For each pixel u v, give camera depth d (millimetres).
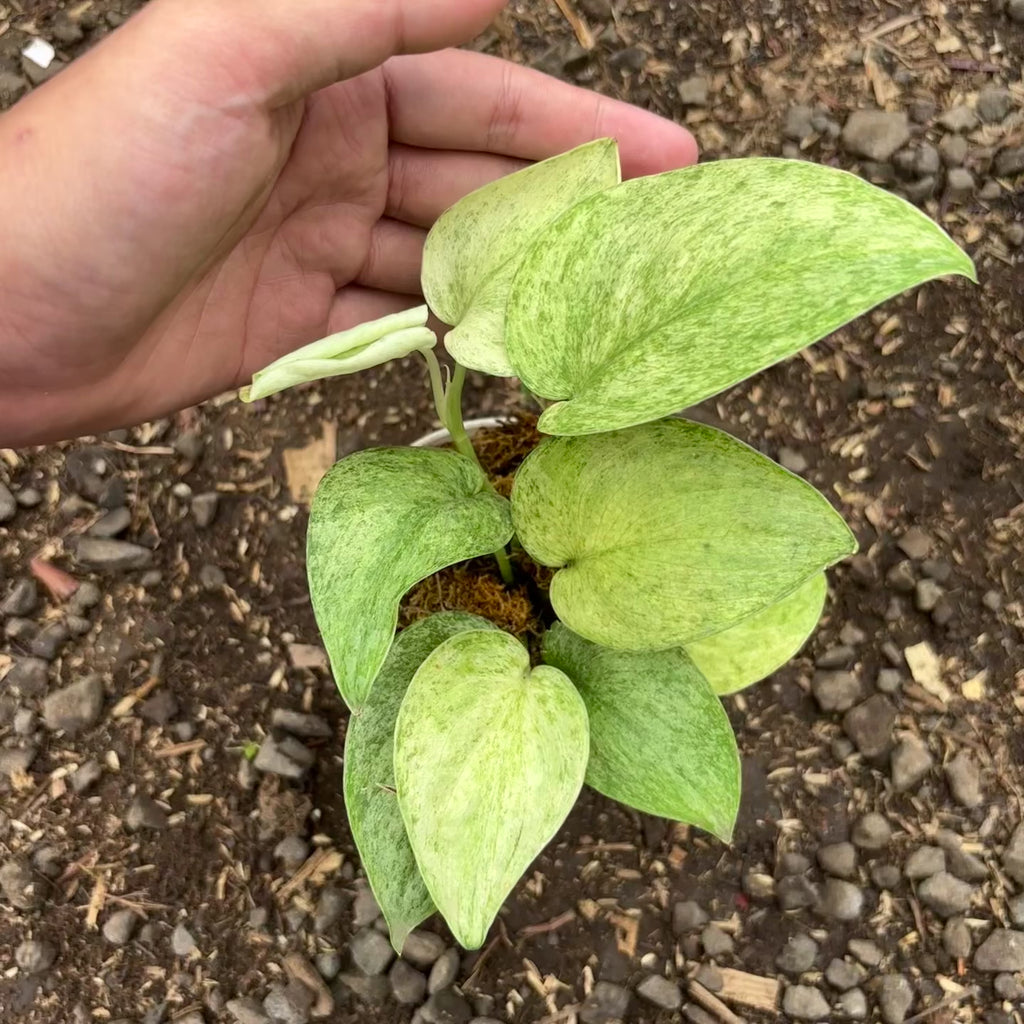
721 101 434
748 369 188
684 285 208
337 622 226
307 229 324
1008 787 380
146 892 379
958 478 403
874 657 391
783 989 366
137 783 388
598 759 263
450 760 236
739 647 284
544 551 254
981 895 373
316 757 388
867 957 367
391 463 254
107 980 372
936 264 185
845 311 185
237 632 402
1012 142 426
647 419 193
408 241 349
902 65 435
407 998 362
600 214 221
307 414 420
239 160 264
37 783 388
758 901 374
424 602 307
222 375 350
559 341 227
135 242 271
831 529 216
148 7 251
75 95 250
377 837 256
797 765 385
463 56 300
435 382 260
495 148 322
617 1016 363
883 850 377
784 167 207
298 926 373
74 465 410
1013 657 389
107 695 396
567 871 376
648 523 232
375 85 295
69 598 403
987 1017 362
